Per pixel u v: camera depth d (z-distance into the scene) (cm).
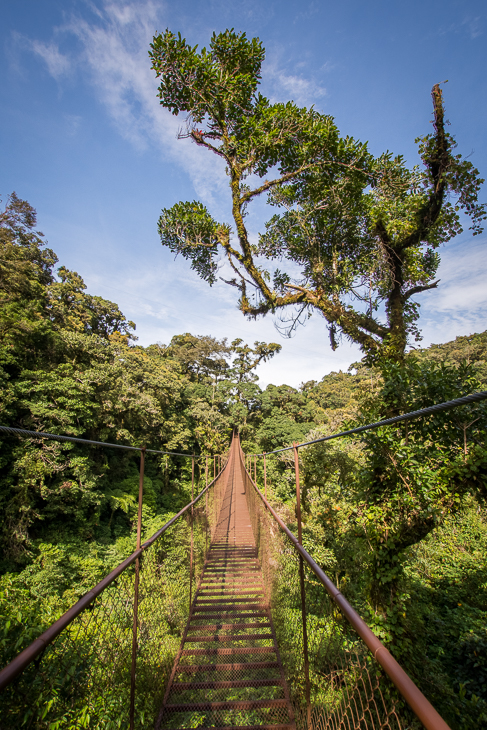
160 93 646
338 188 669
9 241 1338
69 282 2141
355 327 647
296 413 3647
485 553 677
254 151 657
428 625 538
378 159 644
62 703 143
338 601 108
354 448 707
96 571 1081
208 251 830
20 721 123
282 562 326
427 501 379
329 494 705
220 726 227
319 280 747
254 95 654
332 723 164
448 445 388
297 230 789
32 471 1006
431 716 49
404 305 679
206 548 567
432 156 560
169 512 1798
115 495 1473
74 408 1229
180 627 334
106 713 169
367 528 423
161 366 2558
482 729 337
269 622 356
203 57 611
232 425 3788
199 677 282
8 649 160
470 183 560
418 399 413
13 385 1084
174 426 2145
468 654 452
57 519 1161
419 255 707
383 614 404
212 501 739
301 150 657
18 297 1297
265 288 725
